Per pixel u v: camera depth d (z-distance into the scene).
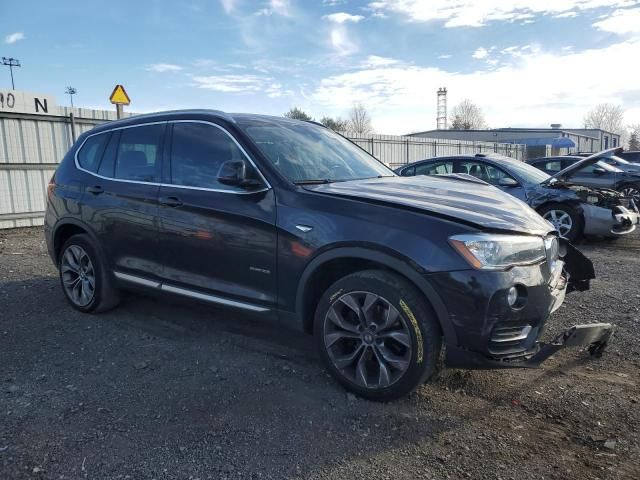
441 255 2.96
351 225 3.22
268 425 3.02
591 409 3.23
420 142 27.45
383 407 3.23
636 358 4.00
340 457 2.72
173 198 4.06
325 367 3.49
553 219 9.00
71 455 2.72
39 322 4.74
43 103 11.36
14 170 11.02
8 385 3.51
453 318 2.96
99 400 3.31
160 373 3.70
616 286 5.95
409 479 2.55
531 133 61.12
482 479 2.55
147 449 2.78
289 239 3.44
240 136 3.88
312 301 3.54
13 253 8.09
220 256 3.81
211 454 2.74
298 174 3.78
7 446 2.79
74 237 4.94
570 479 2.55
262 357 3.97
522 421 3.10
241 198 3.70
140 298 5.41
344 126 54.09
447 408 3.24
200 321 4.75
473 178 4.70
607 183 12.66
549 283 3.26
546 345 3.21
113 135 4.80
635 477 2.57
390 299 3.11
